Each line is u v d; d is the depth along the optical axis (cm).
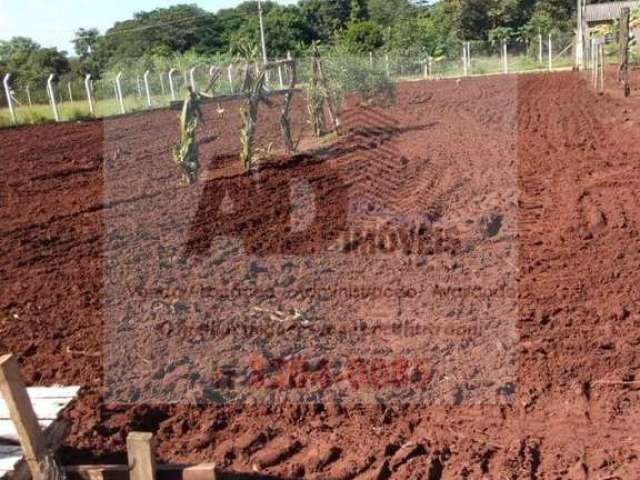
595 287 656
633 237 784
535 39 4444
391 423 473
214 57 3650
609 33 3362
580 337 562
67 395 434
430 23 5003
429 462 425
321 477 422
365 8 6241
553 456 427
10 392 347
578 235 804
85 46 5534
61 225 986
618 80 2397
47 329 638
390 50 4250
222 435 469
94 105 2866
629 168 1109
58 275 779
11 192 1230
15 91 3244
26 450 359
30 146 1823
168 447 459
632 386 493
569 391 493
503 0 5134
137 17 5706
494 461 426
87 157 1590
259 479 424
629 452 425
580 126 1580
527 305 630
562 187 1027
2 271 801
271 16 5438
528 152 1322
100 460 447
